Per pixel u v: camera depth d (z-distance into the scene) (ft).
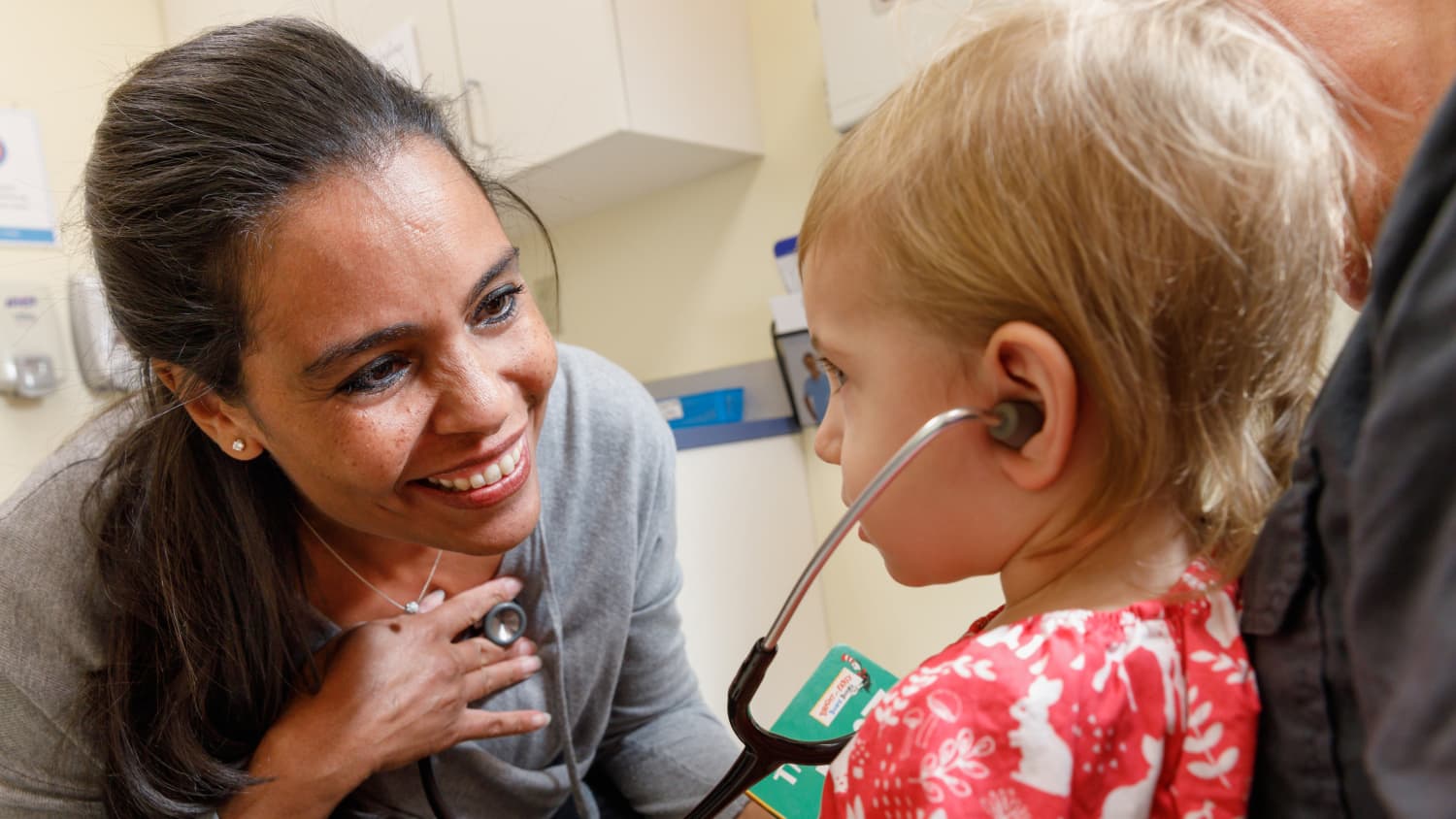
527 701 3.05
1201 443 1.37
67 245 2.58
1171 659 1.35
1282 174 1.29
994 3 1.62
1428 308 0.83
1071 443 1.40
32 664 2.51
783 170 6.04
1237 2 1.66
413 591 2.99
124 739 2.49
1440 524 0.81
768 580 5.47
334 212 1.95
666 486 3.39
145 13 7.17
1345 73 1.72
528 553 3.00
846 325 1.59
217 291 2.03
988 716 1.31
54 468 2.76
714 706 5.00
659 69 5.45
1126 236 1.30
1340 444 1.09
